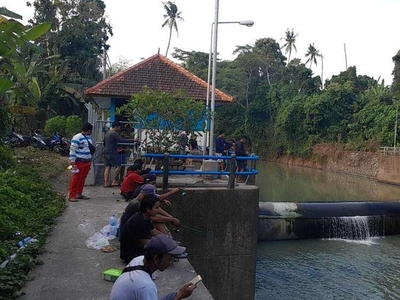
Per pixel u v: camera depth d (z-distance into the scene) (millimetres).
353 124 49062
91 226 7145
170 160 10281
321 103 52500
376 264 14953
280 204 18094
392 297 12062
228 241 9094
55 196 9656
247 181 9906
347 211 18969
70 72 35031
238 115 63875
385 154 40000
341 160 47250
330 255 15820
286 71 65188
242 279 9180
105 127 15344
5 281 4891
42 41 33688
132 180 8680
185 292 3438
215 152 14094
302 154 53906
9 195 8039
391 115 43812
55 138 20047
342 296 11953
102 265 5785
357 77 59719
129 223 5434
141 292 3018
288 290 12227
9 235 6496
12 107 14242
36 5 34344
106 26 37750
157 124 10477
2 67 6027
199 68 63281
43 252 6184
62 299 4734
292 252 16047
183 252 3234
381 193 30812
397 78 47219
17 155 15086
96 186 11078
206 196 8953
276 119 60000
